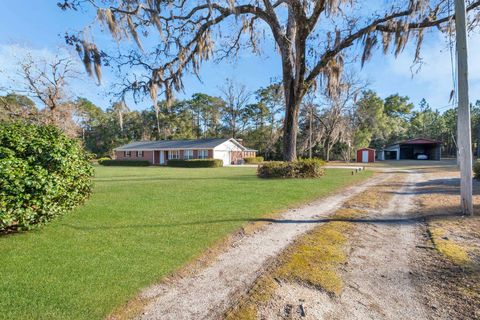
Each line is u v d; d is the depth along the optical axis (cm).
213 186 1045
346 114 3325
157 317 235
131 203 698
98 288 275
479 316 232
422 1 800
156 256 358
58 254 359
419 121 5662
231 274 317
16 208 378
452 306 247
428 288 280
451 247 383
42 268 317
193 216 568
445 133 5503
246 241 431
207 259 360
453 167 2303
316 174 1399
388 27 980
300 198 787
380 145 4894
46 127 511
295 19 1088
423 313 239
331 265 338
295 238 443
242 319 233
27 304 245
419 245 402
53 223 503
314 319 233
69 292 266
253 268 333
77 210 607
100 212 594
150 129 5175
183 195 826
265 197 795
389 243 416
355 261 350
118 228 480
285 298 266
